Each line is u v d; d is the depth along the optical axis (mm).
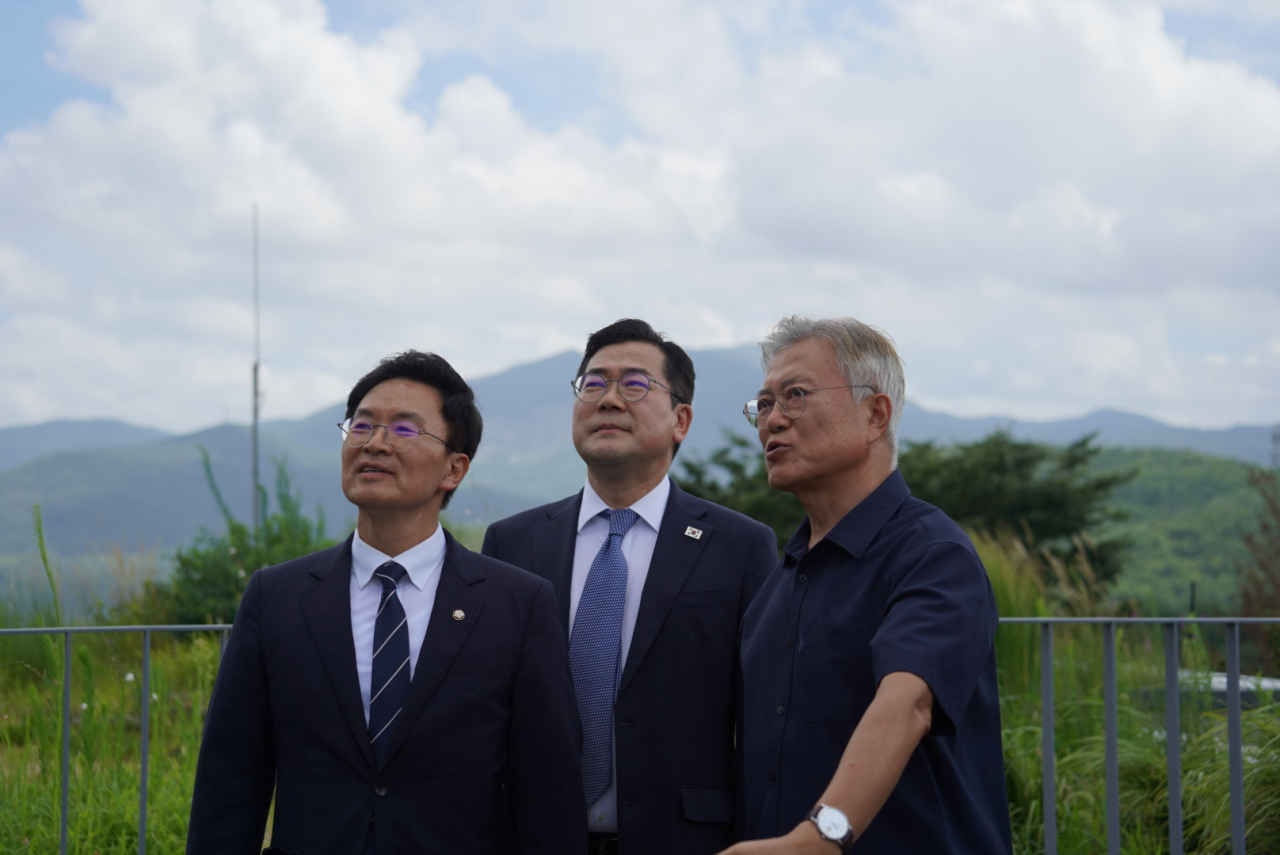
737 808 2641
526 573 2508
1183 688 4582
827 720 2014
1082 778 4215
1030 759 4238
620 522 2875
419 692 2238
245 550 8281
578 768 2361
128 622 6414
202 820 2242
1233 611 8734
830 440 2156
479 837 2242
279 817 2225
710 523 2891
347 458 2355
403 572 2365
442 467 2387
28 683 4988
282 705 2266
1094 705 4707
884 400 2193
